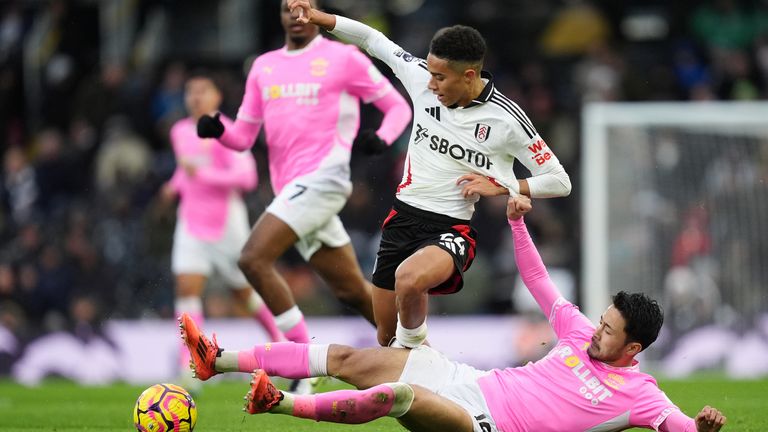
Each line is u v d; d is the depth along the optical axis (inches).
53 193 2240.4
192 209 1469.0
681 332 1797.5
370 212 2066.9
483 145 850.8
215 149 1476.4
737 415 1053.8
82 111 2372.0
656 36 2573.8
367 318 1151.6
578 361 816.3
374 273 918.4
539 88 2252.7
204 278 1475.1
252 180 1475.1
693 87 2342.5
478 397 806.5
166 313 1967.3
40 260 1993.1
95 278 1984.5
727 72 2329.0
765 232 1870.1
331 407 749.3
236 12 2701.8
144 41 2709.2
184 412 822.5
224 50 2706.7
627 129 1923.0
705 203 1897.1
